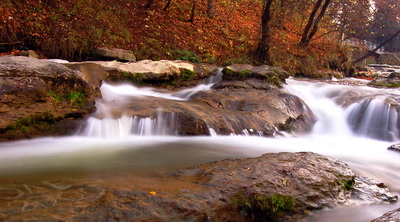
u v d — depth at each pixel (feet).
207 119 24.08
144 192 9.75
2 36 35.42
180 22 54.75
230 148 20.38
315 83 43.06
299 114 30.96
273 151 20.52
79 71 23.22
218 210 9.85
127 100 26.40
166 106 24.90
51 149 17.57
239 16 67.92
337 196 12.19
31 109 19.29
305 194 11.58
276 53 57.52
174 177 12.16
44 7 40.88
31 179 12.00
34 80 20.03
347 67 71.61
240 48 55.62
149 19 51.16
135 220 8.45
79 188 10.30
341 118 33.17
